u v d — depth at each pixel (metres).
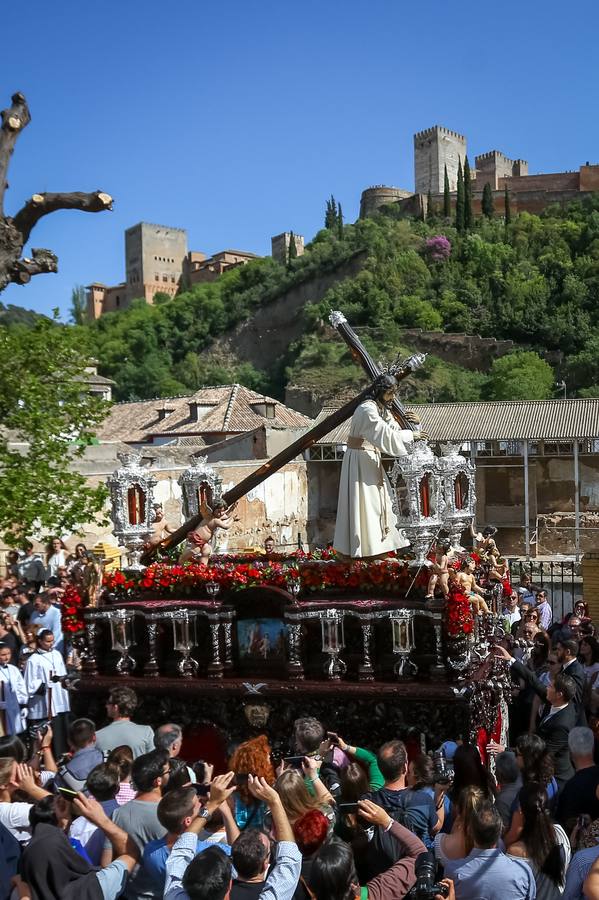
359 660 10.99
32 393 21.19
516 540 42.72
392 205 137.62
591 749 7.99
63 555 20.52
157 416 56.41
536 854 6.42
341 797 7.28
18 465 20.58
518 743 8.21
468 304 111.12
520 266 114.38
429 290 115.00
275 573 11.21
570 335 101.38
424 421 43.97
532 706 11.80
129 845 6.17
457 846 6.18
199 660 11.82
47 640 13.03
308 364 107.50
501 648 11.78
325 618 10.73
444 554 10.47
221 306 140.75
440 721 10.32
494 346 101.94
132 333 142.88
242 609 11.47
